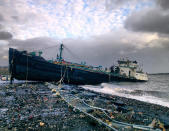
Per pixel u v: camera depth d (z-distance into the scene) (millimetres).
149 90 65062
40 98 25875
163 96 46688
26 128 12500
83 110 18281
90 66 84062
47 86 46000
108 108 21859
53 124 13891
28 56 53719
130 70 105312
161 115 20219
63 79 62281
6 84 47719
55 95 29156
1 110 17453
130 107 24719
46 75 58312
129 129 13227
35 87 41656
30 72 54781
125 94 47812
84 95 33875
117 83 89562
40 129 12531
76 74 65812
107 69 100625
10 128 12234
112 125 14055
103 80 79750
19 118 14953
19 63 52344
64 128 13047
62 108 19922
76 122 14742
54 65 59281
